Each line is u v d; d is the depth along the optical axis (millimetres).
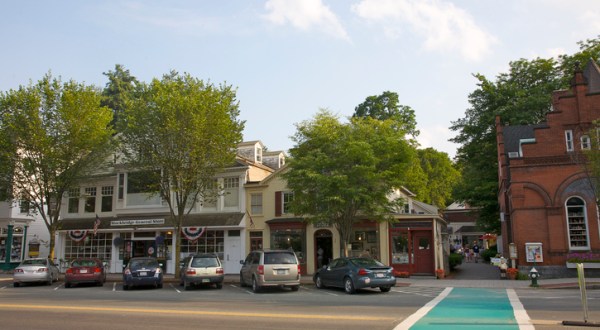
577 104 24766
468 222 63594
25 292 21766
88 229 35250
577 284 20484
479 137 37812
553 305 14250
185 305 15414
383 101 54188
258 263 21062
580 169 24109
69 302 16656
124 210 35781
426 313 12781
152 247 34531
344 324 10984
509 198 29109
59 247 37062
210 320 11914
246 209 32656
